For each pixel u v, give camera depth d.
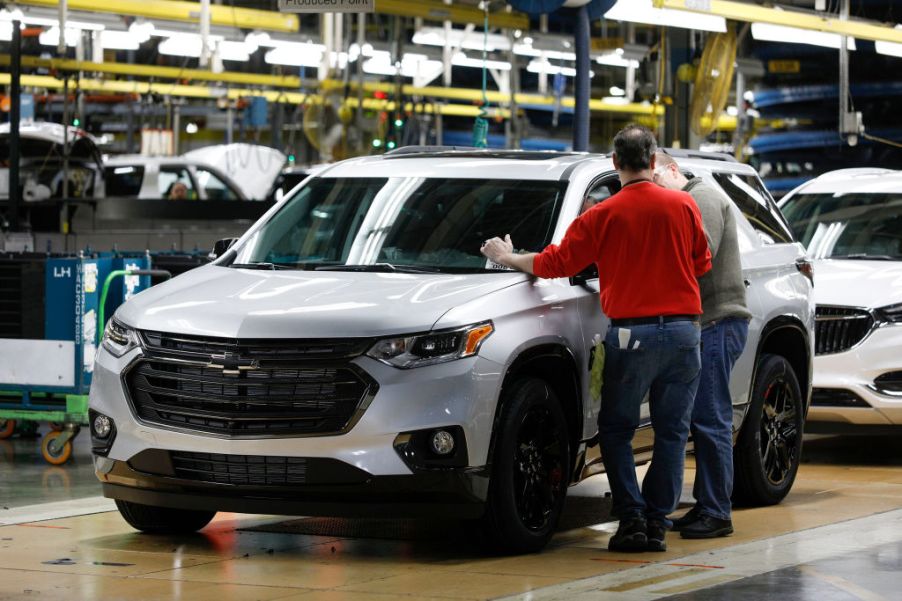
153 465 9.34
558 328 9.66
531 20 36.59
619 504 9.65
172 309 9.55
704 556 9.25
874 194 17.34
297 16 32.72
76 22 28.16
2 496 12.50
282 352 9.00
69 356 14.57
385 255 10.23
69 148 34.91
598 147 49.12
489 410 9.04
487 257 9.93
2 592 8.20
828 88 44.06
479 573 8.81
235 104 45.75
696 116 26.52
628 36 35.81
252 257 10.72
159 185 42.88
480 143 15.27
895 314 15.21
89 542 10.01
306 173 34.22
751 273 11.70
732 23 25.81
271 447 8.95
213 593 8.16
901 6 36.41
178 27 29.77
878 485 13.55
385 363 8.86
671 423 9.61
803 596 7.70
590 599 7.76
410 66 36.62
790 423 12.29
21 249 24.38
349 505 8.91
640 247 9.34
